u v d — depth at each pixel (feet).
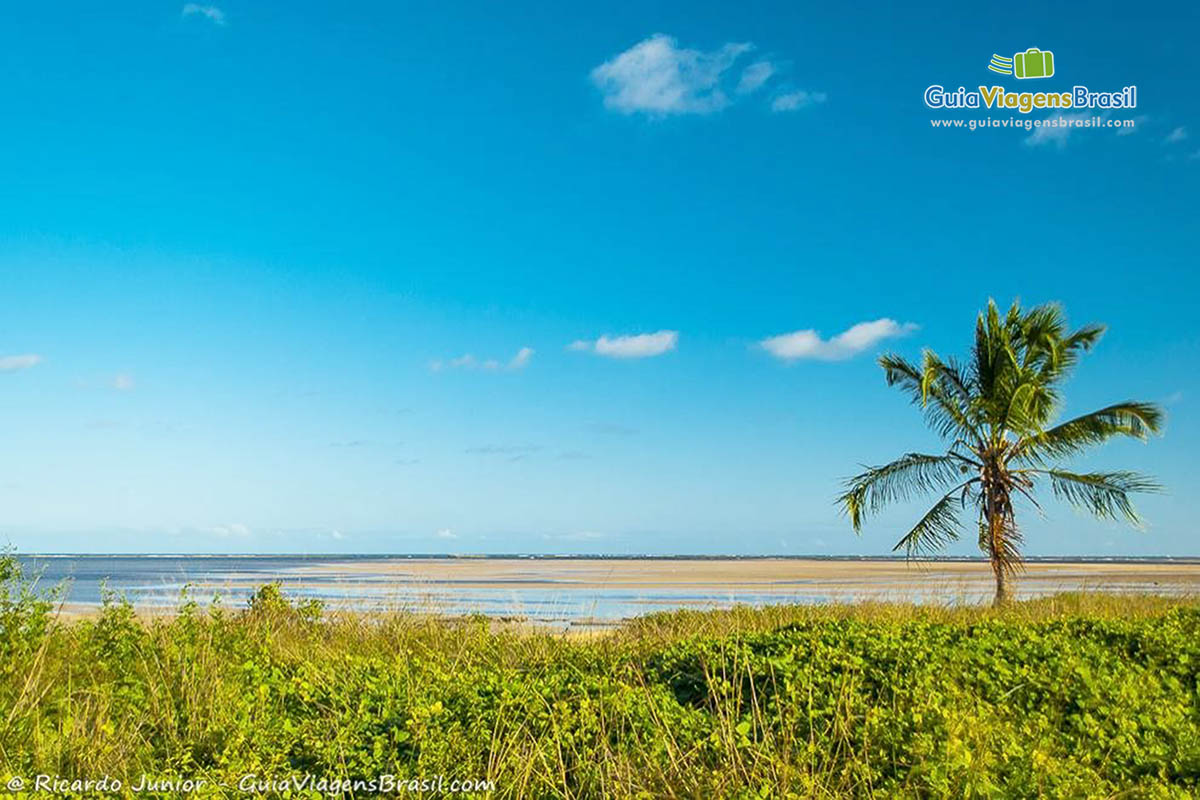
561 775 21.38
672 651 33.96
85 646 33.53
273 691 28.09
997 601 69.67
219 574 207.00
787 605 63.98
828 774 20.52
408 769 21.18
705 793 20.18
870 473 73.97
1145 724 23.62
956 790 19.34
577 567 380.58
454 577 219.41
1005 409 69.82
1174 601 68.39
